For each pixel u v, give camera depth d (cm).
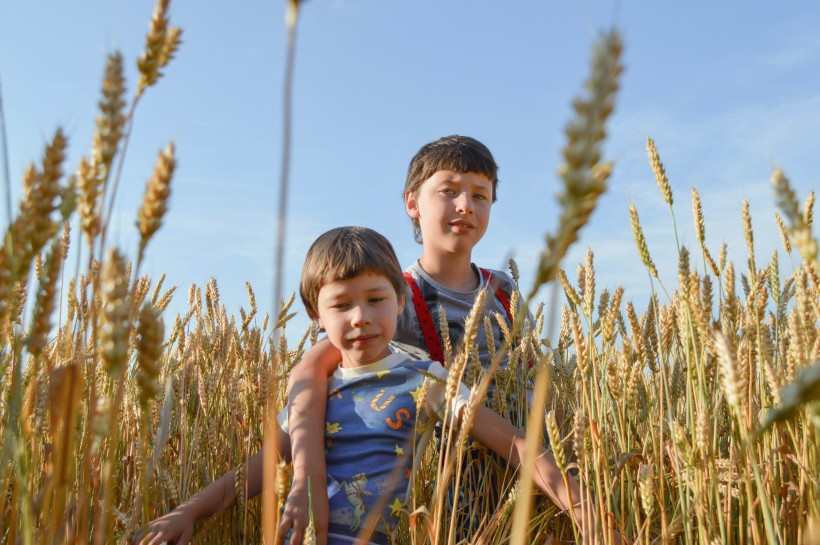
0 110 115
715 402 253
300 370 345
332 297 336
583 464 205
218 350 405
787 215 109
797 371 179
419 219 474
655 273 233
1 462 125
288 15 83
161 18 116
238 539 334
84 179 111
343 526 300
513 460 297
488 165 432
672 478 270
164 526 285
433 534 212
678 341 300
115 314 103
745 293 283
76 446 216
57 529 118
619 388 239
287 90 84
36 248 114
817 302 181
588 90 57
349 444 323
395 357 347
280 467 164
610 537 209
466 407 202
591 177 59
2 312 112
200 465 363
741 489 224
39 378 180
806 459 208
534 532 309
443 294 413
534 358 352
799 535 201
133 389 281
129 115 112
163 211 107
